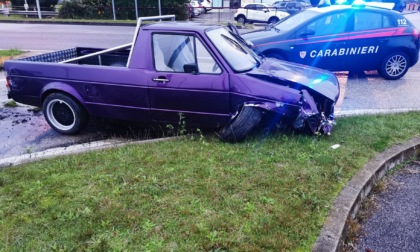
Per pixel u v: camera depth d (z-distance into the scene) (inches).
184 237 102.9
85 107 192.4
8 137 198.5
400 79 319.9
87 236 104.0
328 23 302.8
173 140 175.3
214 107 174.4
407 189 143.3
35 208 118.2
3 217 113.8
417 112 216.8
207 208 116.4
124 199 121.4
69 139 196.7
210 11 1143.6
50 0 1024.2
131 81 179.8
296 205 117.9
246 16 889.5
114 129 209.0
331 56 306.3
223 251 97.7
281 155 154.2
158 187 128.7
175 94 175.9
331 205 118.3
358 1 330.3
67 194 125.6
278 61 212.4
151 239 102.2
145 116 185.8
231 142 169.5
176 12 911.0
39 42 526.6
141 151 159.6
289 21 325.1
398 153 159.6
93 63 249.8
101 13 927.7
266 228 106.2
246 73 173.0
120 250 98.0
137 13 904.3
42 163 151.3
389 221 123.7
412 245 112.2
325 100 175.5
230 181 132.4
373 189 141.4
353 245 111.5
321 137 172.1
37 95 198.4
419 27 733.3
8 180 136.4
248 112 164.7
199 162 148.6
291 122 171.8
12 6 1019.9
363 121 197.0
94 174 139.3
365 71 345.7
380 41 305.9
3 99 263.7
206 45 173.3
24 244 101.3
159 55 178.5
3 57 375.6
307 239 102.0
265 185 130.3
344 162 148.6
